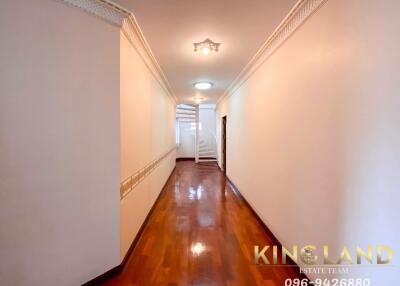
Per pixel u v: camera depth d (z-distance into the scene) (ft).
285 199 7.47
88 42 5.76
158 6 6.04
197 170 25.38
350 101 4.38
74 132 5.58
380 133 3.71
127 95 7.21
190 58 10.21
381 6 3.66
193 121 33.32
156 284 6.22
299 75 6.45
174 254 7.74
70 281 5.63
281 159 7.79
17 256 4.89
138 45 8.21
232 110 17.67
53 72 5.22
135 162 8.27
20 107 4.83
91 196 5.95
